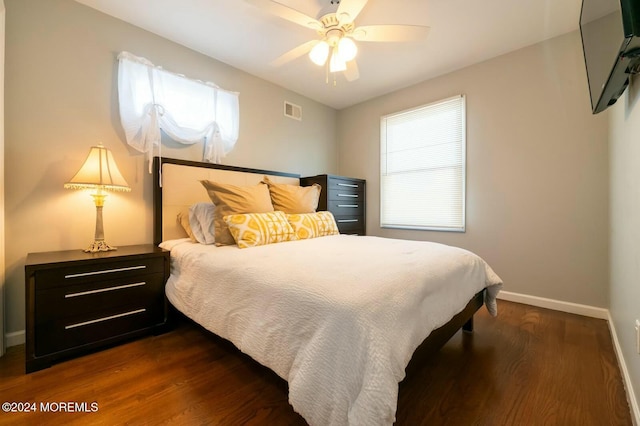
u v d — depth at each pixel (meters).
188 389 1.38
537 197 2.55
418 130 3.36
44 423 1.16
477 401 1.30
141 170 2.35
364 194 3.84
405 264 1.43
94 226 2.13
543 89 2.51
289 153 3.55
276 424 1.16
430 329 1.22
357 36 1.93
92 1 2.05
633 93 1.33
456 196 3.06
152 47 2.40
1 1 1.68
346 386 0.91
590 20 1.46
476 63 2.89
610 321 2.08
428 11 2.12
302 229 2.47
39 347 1.53
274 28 2.35
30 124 1.87
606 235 2.23
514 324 2.16
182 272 1.91
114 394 1.34
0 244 1.71
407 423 1.16
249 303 1.33
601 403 1.28
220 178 2.71
